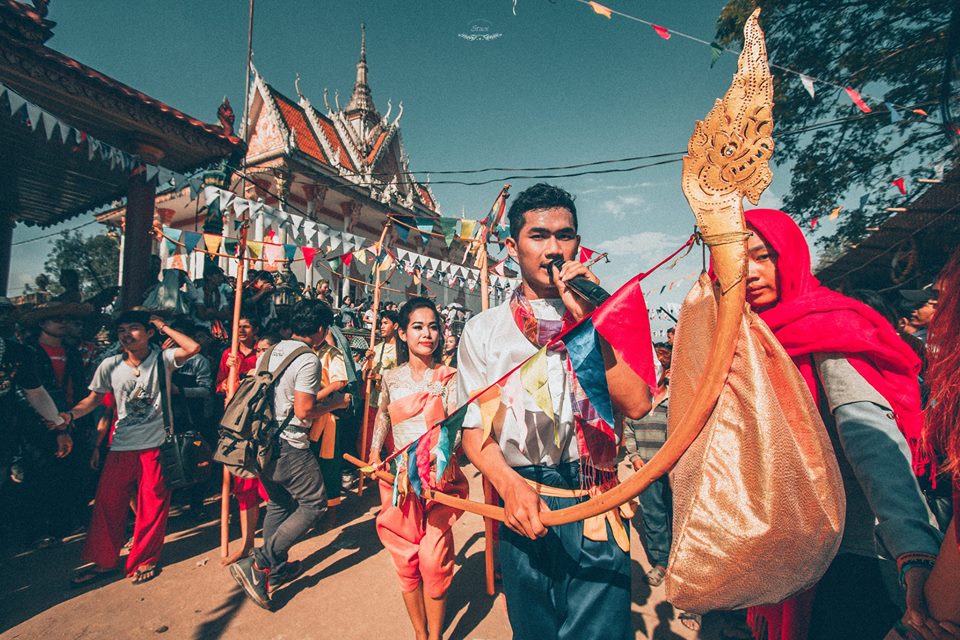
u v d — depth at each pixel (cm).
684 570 88
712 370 84
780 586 85
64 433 319
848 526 113
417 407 277
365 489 525
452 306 987
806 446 88
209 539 391
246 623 271
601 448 143
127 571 317
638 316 111
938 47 807
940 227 648
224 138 659
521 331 149
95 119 568
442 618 237
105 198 795
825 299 113
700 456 94
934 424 77
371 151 2267
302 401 292
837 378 106
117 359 332
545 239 147
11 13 452
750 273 126
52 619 275
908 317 286
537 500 115
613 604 132
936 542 85
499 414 146
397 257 680
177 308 561
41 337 443
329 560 351
